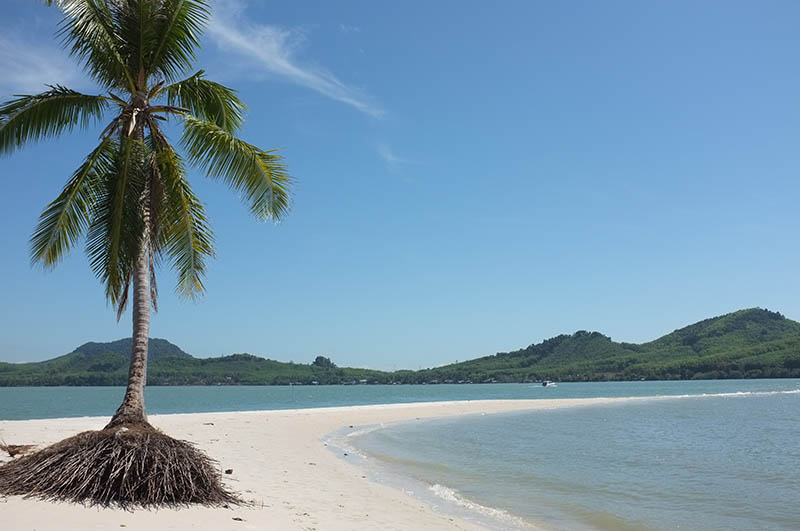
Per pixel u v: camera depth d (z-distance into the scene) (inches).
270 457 714.8
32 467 364.2
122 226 447.5
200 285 526.6
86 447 369.1
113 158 471.2
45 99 462.0
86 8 463.2
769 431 1369.3
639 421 1648.6
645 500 593.3
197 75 514.0
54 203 458.6
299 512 406.9
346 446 965.8
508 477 709.3
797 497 615.2
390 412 1857.8
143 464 360.8
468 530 428.1
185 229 513.3
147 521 319.3
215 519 342.6
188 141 496.1
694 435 1267.2
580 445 1066.1
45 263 465.4
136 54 500.7
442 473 724.0
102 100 486.6
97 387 7824.8
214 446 767.1
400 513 460.4
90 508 329.4
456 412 1977.1
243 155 486.9
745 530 478.3
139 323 449.4
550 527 469.4
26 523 289.4
